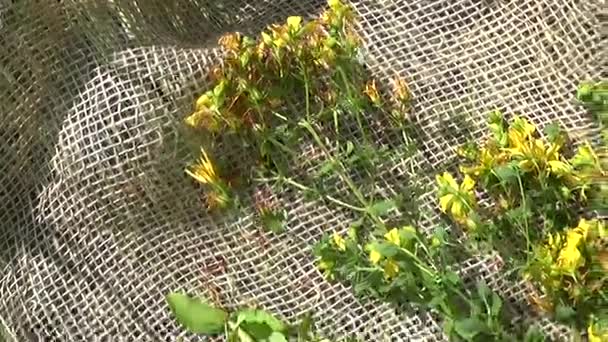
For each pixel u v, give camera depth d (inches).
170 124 25.9
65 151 25.6
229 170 26.6
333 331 25.2
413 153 26.3
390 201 25.3
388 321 25.1
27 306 25.5
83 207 25.6
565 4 26.4
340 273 25.3
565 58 26.5
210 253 26.1
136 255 25.8
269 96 26.4
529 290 24.9
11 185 26.0
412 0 27.8
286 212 26.4
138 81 25.9
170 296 25.2
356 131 26.7
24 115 25.8
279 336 24.9
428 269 24.2
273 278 25.8
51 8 25.8
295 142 26.6
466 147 25.8
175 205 26.2
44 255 25.7
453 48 27.3
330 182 26.4
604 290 24.0
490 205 25.5
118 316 25.4
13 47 25.6
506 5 27.3
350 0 28.0
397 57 27.2
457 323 23.8
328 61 26.0
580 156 24.6
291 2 28.4
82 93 25.8
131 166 25.7
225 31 28.1
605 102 25.8
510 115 26.5
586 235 23.6
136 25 26.4
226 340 25.2
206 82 26.2
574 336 24.3
